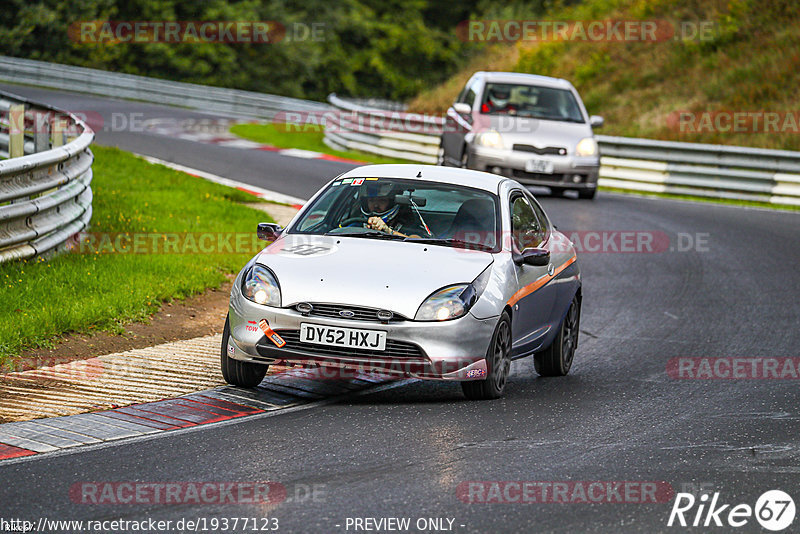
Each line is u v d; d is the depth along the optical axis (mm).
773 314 39906
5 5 166125
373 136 92375
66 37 166125
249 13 184875
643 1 128125
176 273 37469
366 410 24031
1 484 17812
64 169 38406
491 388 25375
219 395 24719
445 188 28422
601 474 19719
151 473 18734
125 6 174375
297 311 24000
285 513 16859
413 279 24547
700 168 77125
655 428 23516
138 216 45938
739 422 24391
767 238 58469
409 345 23844
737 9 116938
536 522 16938
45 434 20828
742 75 105750
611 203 68438
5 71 139875
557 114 68312
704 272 48406
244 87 182750
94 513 16609
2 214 32344
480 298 24656
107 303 31469
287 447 20625
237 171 71625
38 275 33031
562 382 28922
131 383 25266
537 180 65375
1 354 26109
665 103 107438
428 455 20438
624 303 41438
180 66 172500
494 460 20344
